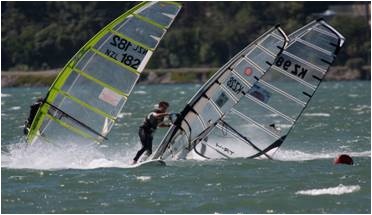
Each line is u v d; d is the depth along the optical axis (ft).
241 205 233.35
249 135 307.99
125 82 300.81
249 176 271.90
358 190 246.68
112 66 301.22
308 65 306.96
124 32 300.81
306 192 246.06
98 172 281.33
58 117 302.45
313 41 307.99
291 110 307.17
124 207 233.14
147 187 256.73
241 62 303.48
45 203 238.89
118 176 273.54
